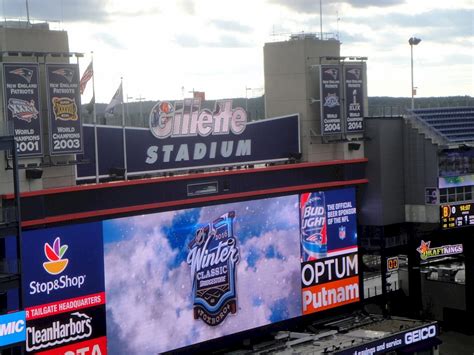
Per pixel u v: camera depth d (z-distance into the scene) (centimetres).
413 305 7425
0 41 4975
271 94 6931
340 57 6906
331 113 6831
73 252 5112
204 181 5850
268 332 6297
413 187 7319
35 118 5016
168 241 5612
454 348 6994
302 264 6519
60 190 5069
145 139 5644
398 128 7294
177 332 5678
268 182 6281
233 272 6034
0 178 4891
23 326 4369
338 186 6856
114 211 5322
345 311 6912
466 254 7431
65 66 5150
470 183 7462
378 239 7225
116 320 5334
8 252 4797
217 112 6053
